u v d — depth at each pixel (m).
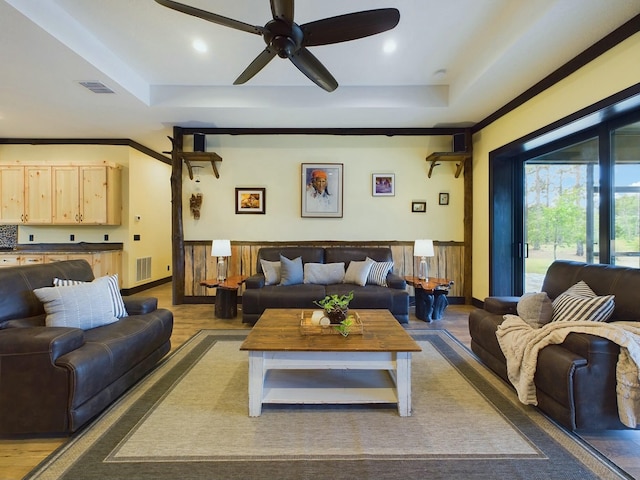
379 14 1.85
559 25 2.30
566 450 1.58
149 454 1.55
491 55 2.87
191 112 4.06
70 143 5.25
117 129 4.79
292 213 4.82
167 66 3.41
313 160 4.80
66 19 2.56
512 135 3.70
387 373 2.27
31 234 5.31
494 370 2.42
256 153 4.80
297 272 4.07
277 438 1.68
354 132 4.73
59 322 2.02
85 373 1.70
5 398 1.63
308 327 2.13
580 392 1.64
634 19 2.21
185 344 3.10
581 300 2.00
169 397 2.10
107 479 1.40
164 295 5.46
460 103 3.78
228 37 2.87
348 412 1.94
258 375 1.89
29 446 1.61
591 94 2.58
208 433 1.72
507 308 2.60
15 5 2.17
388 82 3.79
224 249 4.24
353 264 4.15
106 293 2.33
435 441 1.66
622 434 1.71
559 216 3.44
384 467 1.47
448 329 3.62
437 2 2.41
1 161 5.07
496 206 4.16
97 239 5.36
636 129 2.54
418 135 4.75
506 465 1.48
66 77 3.12
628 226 2.62
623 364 1.61
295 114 4.13
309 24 1.92
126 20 2.64
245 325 3.74
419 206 4.81
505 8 2.48
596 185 2.95
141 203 5.73
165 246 6.67
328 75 2.48
